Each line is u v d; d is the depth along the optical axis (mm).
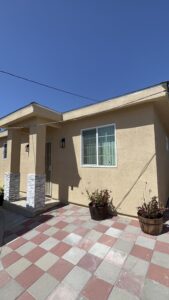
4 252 3389
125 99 5055
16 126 7023
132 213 4965
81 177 6246
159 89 4441
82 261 3002
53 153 7273
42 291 2365
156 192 4617
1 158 11109
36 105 5805
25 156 8602
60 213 5570
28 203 5762
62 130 6984
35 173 5766
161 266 2807
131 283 2455
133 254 3160
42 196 5855
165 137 7430
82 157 6316
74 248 3434
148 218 3881
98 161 5867
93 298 2215
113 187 5406
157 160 4898
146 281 2484
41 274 2707
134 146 5078
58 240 3789
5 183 7223
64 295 2283
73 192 6465
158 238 3727
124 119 5340
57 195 6953
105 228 4309
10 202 6656
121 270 2736
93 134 6090
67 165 6727
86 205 6086
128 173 5133
